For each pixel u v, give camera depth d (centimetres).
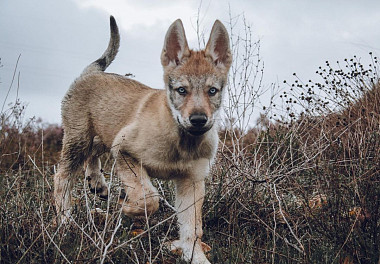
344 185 102
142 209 98
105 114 117
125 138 105
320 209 104
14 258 86
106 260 86
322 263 89
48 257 85
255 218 110
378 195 96
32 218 93
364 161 104
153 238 101
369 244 92
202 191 106
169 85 105
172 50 110
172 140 102
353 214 99
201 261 95
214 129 107
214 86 105
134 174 104
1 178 113
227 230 108
